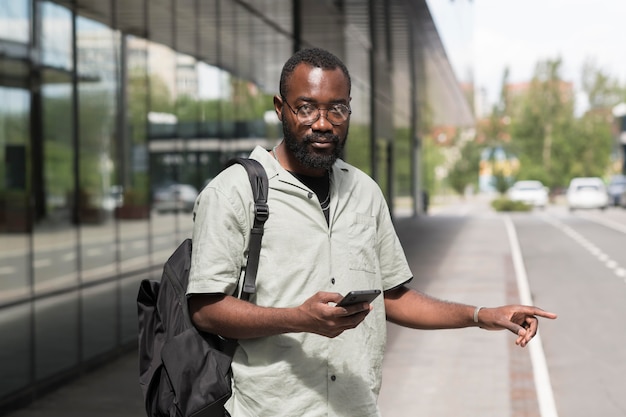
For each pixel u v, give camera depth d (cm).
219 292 279
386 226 314
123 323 1095
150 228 1203
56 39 930
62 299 926
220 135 1552
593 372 957
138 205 1159
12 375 810
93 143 1021
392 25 1823
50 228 902
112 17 1077
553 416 757
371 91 3294
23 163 852
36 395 853
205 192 289
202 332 288
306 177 294
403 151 4628
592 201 5897
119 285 1084
